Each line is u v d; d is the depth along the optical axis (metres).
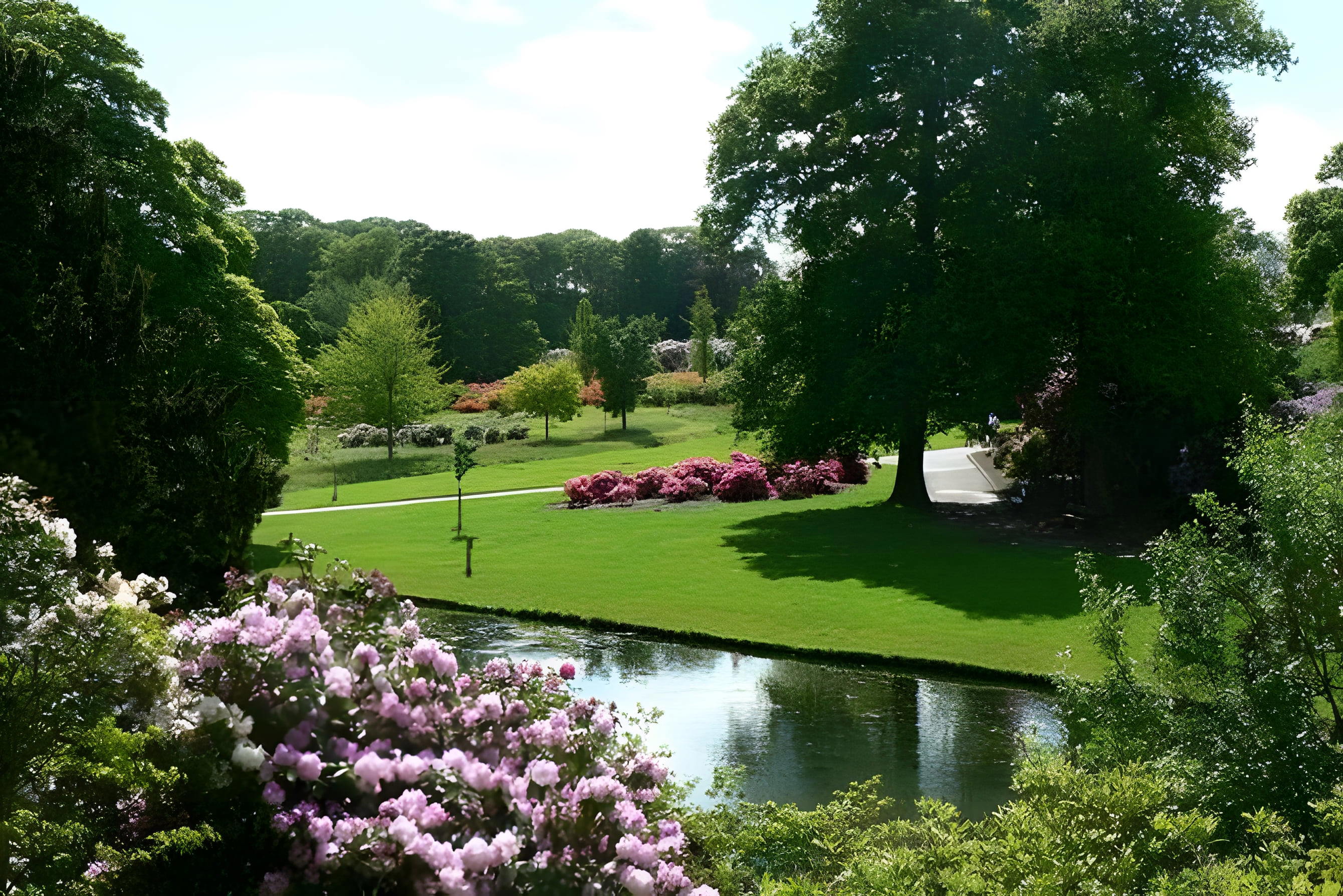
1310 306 47.72
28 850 3.88
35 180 10.12
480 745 4.53
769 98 27.83
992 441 31.72
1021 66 24.92
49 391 8.79
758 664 15.28
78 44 23.89
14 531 4.70
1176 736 7.53
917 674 14.71
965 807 9.54
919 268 26.47
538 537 27.28
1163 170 26.03
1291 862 5.00
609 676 14.51
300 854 3.82
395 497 38.56
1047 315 24.50
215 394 10.26
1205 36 25.73
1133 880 5.09
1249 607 7.68
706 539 25.70
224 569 9.60
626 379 61.06
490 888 3.80
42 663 4.22
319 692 4.30
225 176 31.06
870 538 24.55
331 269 94.69
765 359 28.98
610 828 4.18
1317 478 7.50
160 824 4.11
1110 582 18.72
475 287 86.06
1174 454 25.83
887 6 25.53
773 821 7.04
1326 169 48.34
